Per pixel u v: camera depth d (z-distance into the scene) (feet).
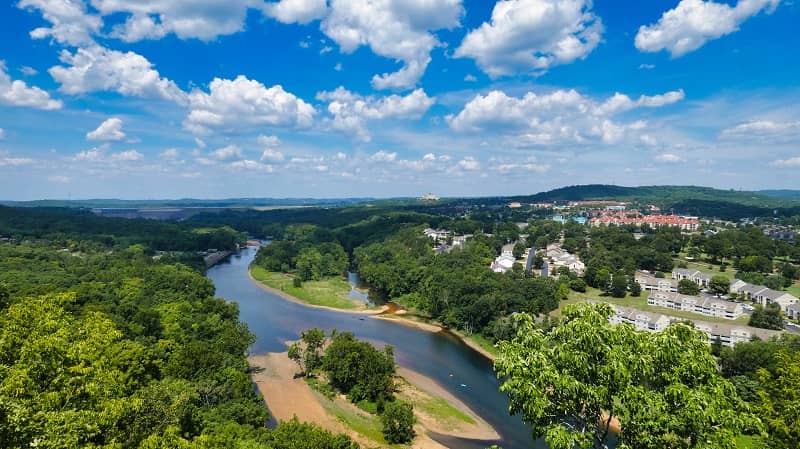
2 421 78.79
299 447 172.96
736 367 272.51
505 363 69.92
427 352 372.38
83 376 116.78
